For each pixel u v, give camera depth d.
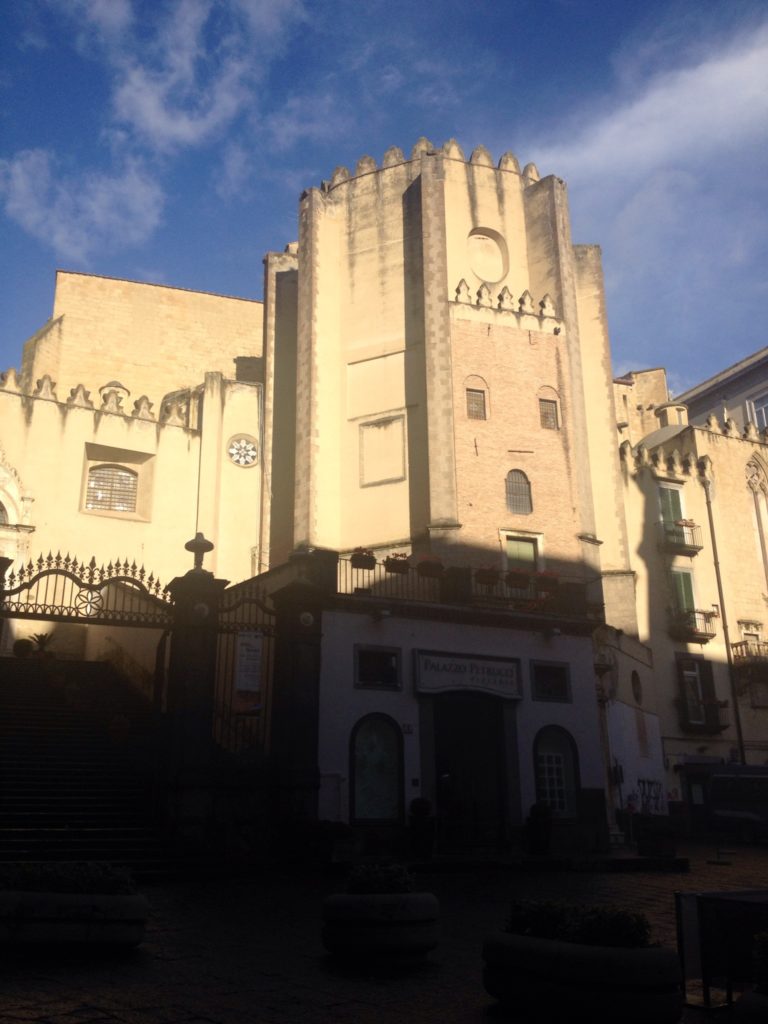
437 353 32.38
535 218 36.81
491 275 36.28
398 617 20.25
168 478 35.12
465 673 20.62
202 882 14.28
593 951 6.58
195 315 47.00
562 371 33.97
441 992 7.68
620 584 34.88
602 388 37.31
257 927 10.52
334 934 8.71
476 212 36.47
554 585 24.30
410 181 36.03
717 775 32.69
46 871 8.66
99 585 16.94
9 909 8.20
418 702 19.95
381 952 8.48
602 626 26.23
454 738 20.77
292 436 36.94
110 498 34.72
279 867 15.87
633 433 50.75
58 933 8.28
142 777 18.09
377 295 35.28
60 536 32.59
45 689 23.78
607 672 26.19
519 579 24.20
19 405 32.97
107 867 8.94
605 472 36.28
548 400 33.53
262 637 18.98
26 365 41.62
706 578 39.12
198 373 46.22
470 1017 6.91
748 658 38.03
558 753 21.44
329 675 19.00
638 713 30.16
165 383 45.41
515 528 31.31
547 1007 6.68
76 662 26.70
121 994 7.22
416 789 19.31
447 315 32.88
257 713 18.39
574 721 21.77
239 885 14.05
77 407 34.06
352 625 19.62
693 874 17.58
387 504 32.59
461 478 31.17
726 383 57.91
